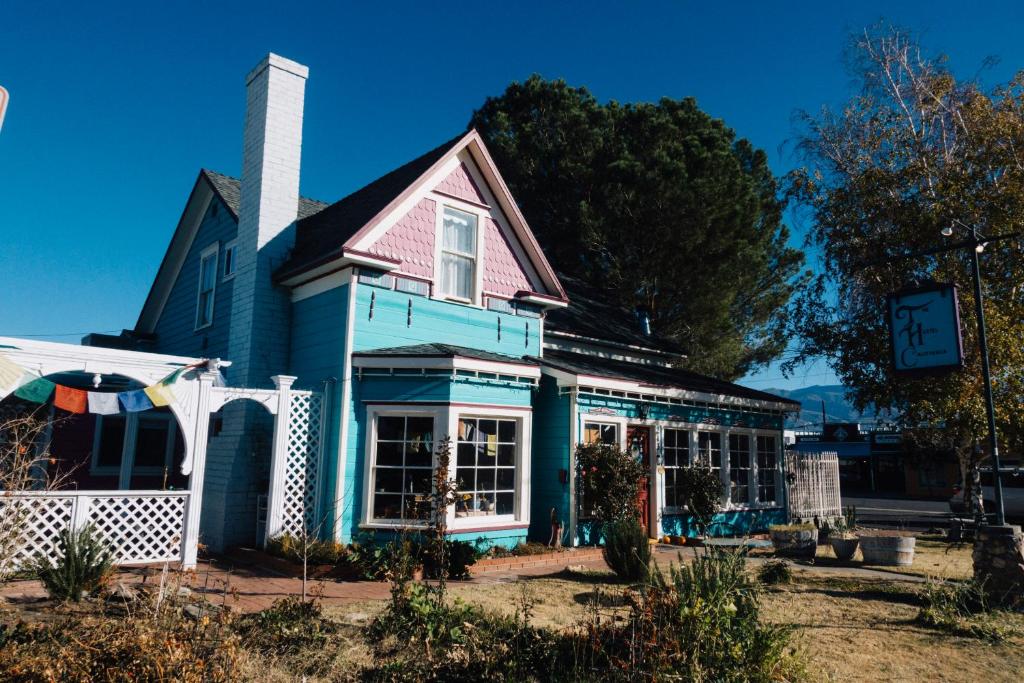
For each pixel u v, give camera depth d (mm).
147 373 10148
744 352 29234
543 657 5617
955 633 7598
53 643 5055
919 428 18438
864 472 48812
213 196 16000
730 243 25375
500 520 12094
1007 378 15023
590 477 12984
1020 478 30703
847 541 13047
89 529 7977
